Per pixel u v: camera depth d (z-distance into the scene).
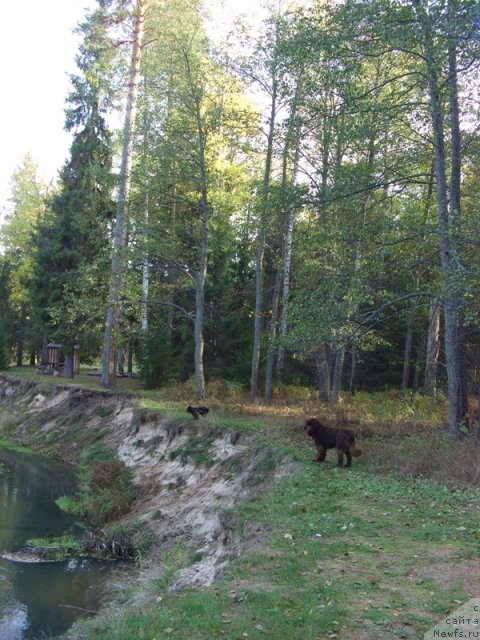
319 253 21.33
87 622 6.84
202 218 25.00
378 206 19.98
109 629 5.96
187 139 24.31
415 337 29.84
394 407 20.64
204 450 17.41
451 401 14.62
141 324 31.02
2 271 49.34
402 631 5.22
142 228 25.23
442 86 13.78
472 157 18.30
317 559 7.27
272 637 5.17
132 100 26.75
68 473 21.34
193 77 23.59
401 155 16.86
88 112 32.66
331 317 15.66
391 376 30.86
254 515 10.05
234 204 26.19
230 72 22.81
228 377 28.48
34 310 33.97
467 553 7.20
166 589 9.13
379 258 17.75
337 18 13.96
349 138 15.59
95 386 30.16
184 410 21.77
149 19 26.41
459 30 12.20
